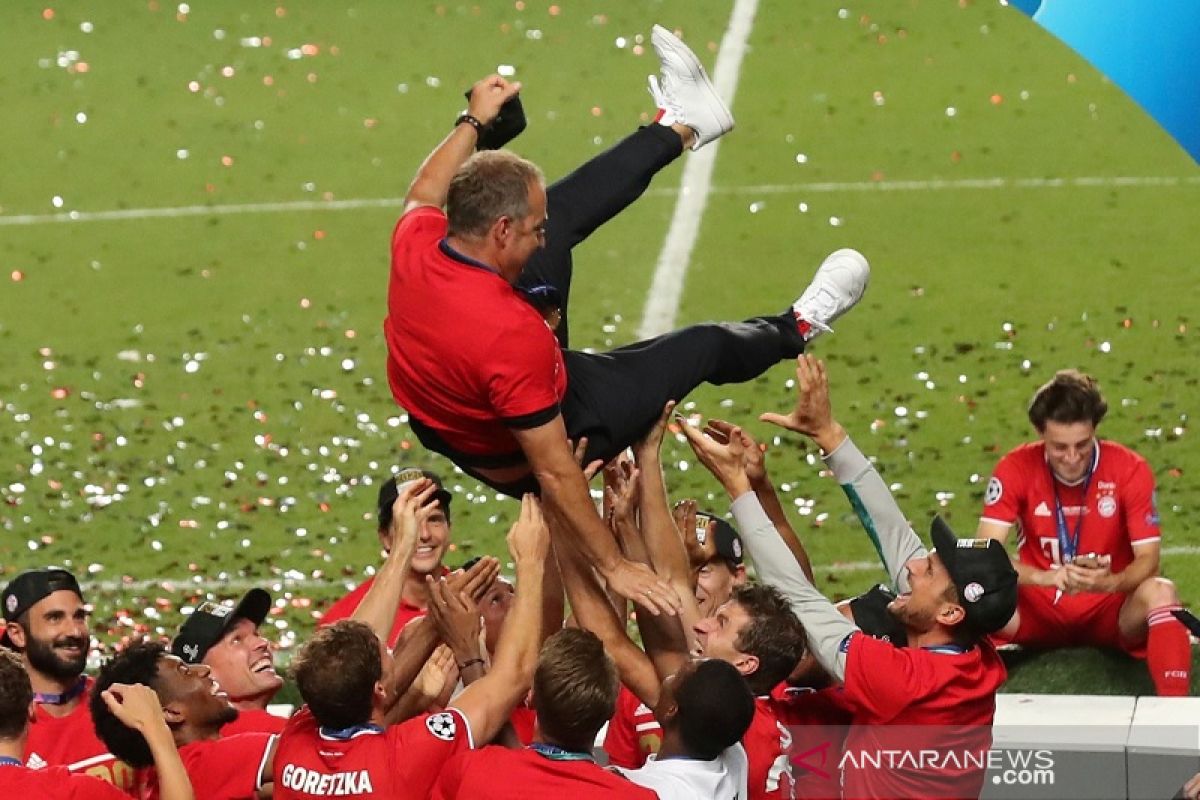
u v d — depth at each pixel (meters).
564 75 69.06
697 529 22.69
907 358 46.56
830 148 61.62
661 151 20.86
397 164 62.72
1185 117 24.69
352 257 55.72
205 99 68.62
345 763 18.14
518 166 18.42
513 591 23.05
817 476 40.00
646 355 20.38
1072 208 56.12
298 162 63.12
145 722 18.94
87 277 54.94
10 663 18.69
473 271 18.38
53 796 18.47
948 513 38.44
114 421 44.97
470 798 17.75
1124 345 46.75
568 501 18.58
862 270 21.89
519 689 18.64
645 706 20.64
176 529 39.12
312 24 75.00
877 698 19.69
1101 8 24.42
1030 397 44.00
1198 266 51.53
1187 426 41.75
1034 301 49.81
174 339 50.31
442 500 26.00
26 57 72.62
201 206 60.06
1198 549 35.97
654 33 21.20
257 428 44.25
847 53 69.38
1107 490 28.31
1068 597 28.31
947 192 57.94
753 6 74.19
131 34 74.44
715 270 53.56
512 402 18.22
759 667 19.45
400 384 19.12
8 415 45.47
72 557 37.91
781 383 44.84
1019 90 65.38
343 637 18.23
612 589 18.98
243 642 22.50
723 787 18.06
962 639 20.11
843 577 35.41
